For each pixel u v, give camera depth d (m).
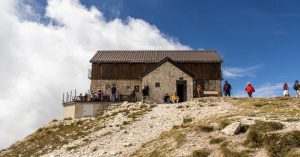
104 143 25.89
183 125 24.33
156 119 31.66
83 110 50.50
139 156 19.61
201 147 17.86
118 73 60.41
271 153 15.60
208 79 60.06
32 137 37.22
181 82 50.78
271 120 19.72
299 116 21.34
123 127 30.36
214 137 18.75
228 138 18.20
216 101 38.06
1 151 34.94
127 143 23.89
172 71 50.72
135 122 31.66
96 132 30.53
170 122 29.27
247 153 16.11
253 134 17.33
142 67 60.62
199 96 48.12
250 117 21.36
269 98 38.53
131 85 59.72
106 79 60.16
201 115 29.73
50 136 34.47
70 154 24.55
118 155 21.45
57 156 24.72
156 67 50.72
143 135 26.25
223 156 16.41
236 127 18.72
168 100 47.00
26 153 29.92
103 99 51.69
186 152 17.53
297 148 15.62
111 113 38.91
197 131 20.27
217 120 21.89
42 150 29.11
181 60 60.72
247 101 36.72
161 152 18.59
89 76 60.44
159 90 50.06
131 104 41.06
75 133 32.56
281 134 16.69
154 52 68.06
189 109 34.19
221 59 60.78
